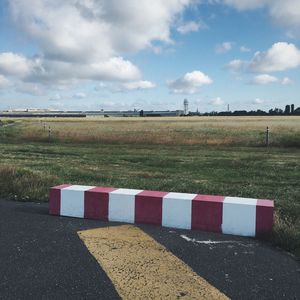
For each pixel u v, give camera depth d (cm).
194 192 881
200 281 382
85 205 612
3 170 898
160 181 1034
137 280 382
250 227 538
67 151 2195
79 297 348
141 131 3894
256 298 350
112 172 1291
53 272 400
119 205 596
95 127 5009
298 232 518
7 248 468
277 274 402
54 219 603
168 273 400
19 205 693
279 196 858
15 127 5231
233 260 439
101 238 509
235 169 1423
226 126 4834
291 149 2427
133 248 472
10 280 381
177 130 4081
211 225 554
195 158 1827
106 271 403
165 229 559
